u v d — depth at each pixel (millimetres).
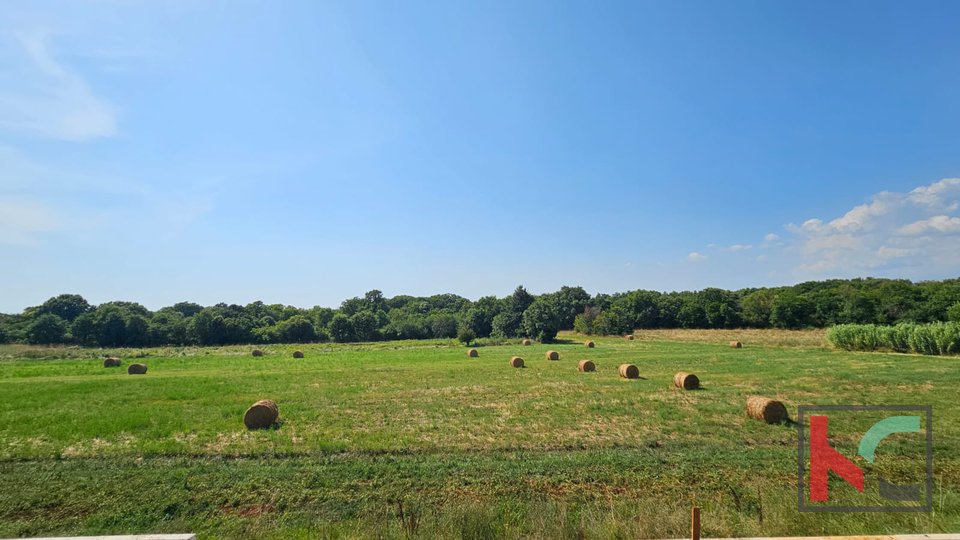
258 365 44031
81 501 10305
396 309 136375
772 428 16609
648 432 16328
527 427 17141
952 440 14445
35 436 16156
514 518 8500
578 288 124438
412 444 14891
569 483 11164
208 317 91500
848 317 76875
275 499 10352
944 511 7688
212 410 20594
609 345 67562
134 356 59875
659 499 9961
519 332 91812
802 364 36125
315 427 17406
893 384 25172
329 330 100875
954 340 40031
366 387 27641
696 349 55688
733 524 6855
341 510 9719
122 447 14750
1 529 8961
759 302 95188
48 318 84750
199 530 8812
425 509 9141
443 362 45188
